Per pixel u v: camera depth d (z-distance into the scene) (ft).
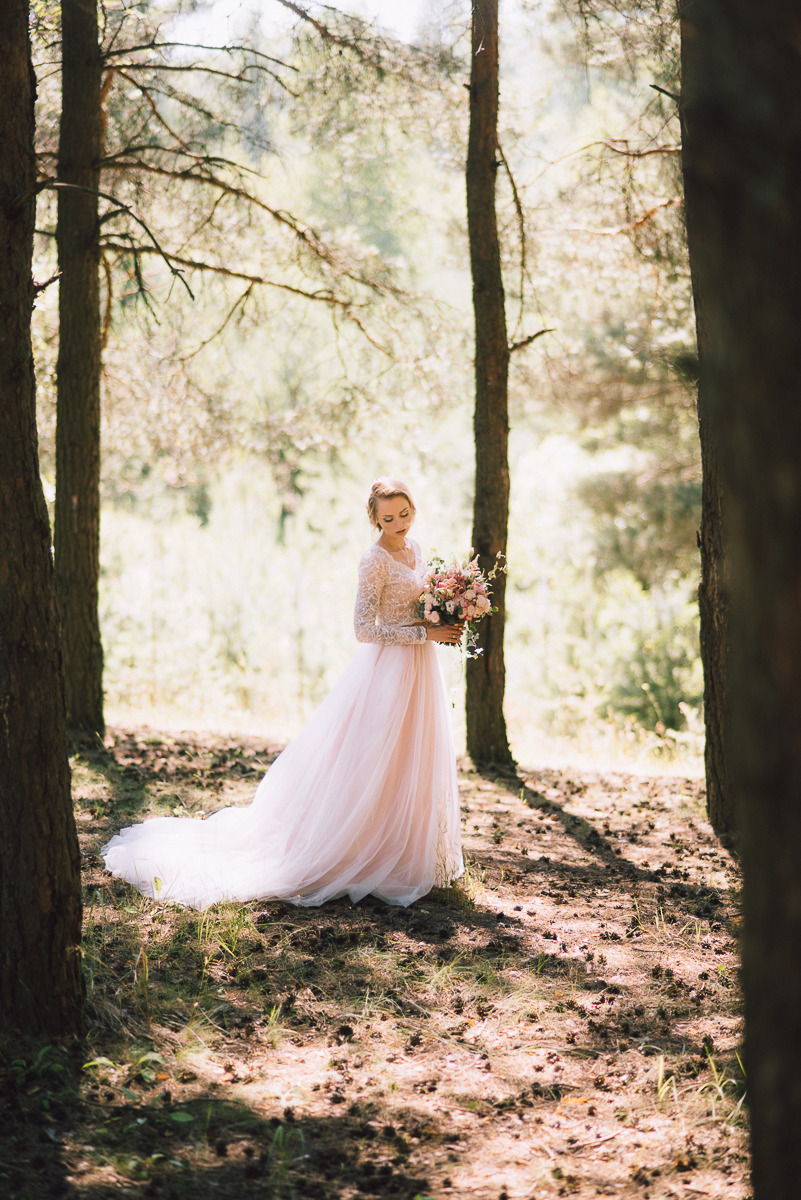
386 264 32.35
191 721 35.04
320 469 67.00
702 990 13.47
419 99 29.19
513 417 51.42
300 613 61.11
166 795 21.76
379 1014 12.38
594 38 26.58
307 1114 10.14
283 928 14.74
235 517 68.80
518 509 66.23
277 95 27.89
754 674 5.71
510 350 28.25
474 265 27.81
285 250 31.73
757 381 5.53
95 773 23.31
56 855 10.87
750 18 5.45
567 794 25.59
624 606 60.13
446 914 15.89
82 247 25.82
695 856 20.21
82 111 25.46
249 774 24.81
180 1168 9.03
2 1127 9.25
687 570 55.88
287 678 56.24
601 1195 8.87
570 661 60.49
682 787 26.99
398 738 16.38
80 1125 9.50
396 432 36.40
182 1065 10.88
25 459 10.59
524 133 31.48
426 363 32.96
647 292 34.76
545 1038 12.03
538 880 18.19
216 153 29.60
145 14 26.32
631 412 51.08
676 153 27.84
